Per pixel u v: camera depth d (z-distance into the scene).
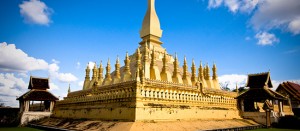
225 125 48.06
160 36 66.75
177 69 56.50
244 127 48.03
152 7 67.19
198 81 53.03
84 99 53.03
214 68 68.25
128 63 53.69
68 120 52.81
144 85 41.28
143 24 67.31
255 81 59.50
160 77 54.62
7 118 62.53
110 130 36.12
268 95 55.00
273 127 52.62
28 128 53.91
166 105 43.84
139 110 38.66
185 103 48.09
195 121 46.28
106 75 59.41
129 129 34.25
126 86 42.47
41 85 66.19
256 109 63.91
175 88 47.00
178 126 40.31
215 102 55.38
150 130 35.78
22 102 63.91
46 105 69.44
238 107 61.62
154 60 54.97
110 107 43.84
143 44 66.12
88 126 41.94
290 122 50.34
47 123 56.31
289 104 66.00
